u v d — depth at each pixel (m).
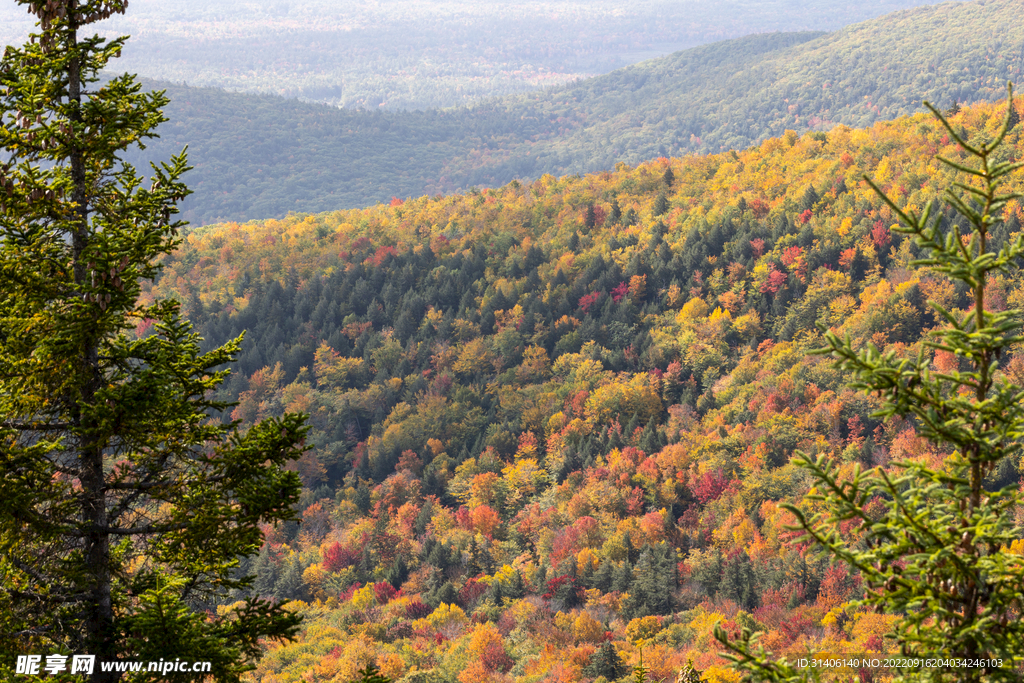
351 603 109.88
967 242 8.47
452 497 147.75
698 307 178.62
